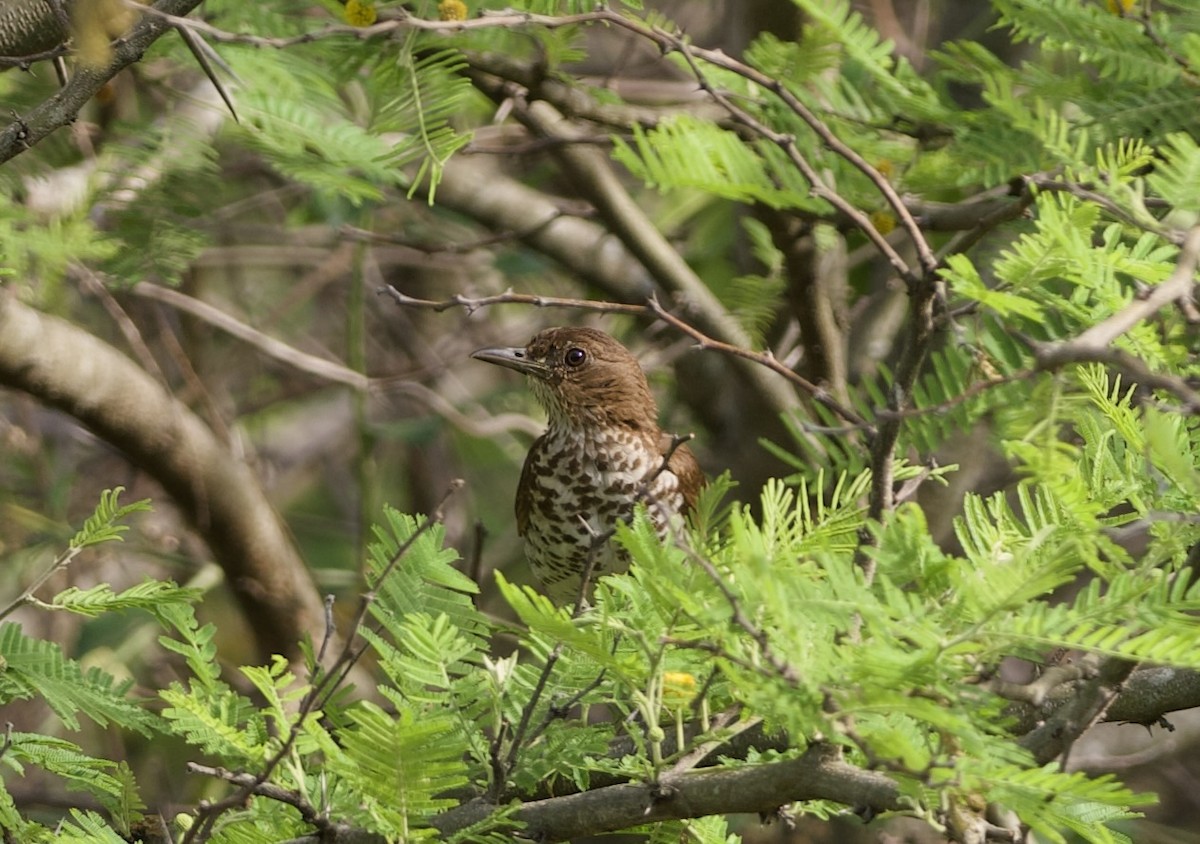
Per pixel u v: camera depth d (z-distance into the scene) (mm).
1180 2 7777
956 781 4332
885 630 4434
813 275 10328
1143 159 6160
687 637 5121
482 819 5598
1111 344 5566
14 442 14438
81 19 6738
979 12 13555
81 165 10102
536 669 5973
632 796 5496
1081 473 5855
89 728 13625
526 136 14141
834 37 7836
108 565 14859
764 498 5871
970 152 7625
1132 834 14047
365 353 18312
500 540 16906
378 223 17141
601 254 14484
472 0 8281
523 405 17562
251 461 16016
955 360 5441
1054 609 4609
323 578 14922
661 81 14688
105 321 15906
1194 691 6609
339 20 8219
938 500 11859
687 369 14438
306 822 5758
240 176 14742
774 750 6062
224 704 6027
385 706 9508
